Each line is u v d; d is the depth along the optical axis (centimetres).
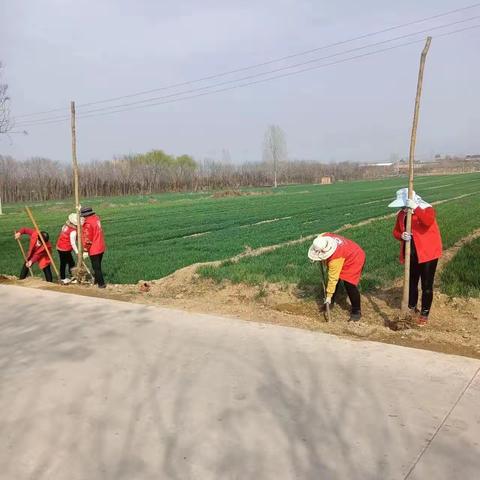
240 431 442
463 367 567
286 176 10969
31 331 736
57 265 1559
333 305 865
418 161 18275
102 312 824
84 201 6094
